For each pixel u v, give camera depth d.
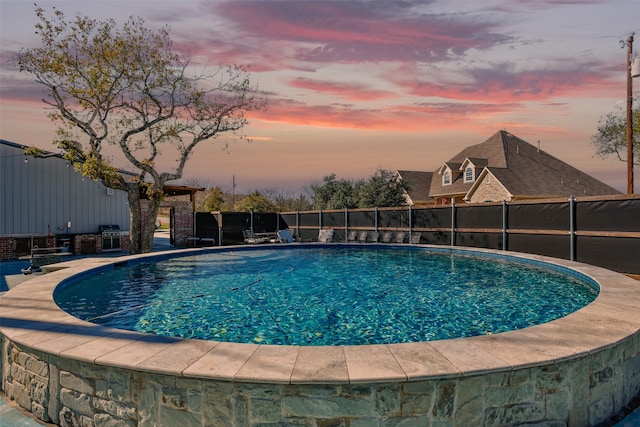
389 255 13.81
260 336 5.41
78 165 15.62
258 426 3.00
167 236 28.47
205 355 3.33
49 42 15.45
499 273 10.16
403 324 5.91
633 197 9.68
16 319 4.49
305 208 39.19
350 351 3.38
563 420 3.28
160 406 3.17
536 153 29.33
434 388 2.98
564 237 11.30
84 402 3.47
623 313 4.48
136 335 3.88
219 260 12.68
